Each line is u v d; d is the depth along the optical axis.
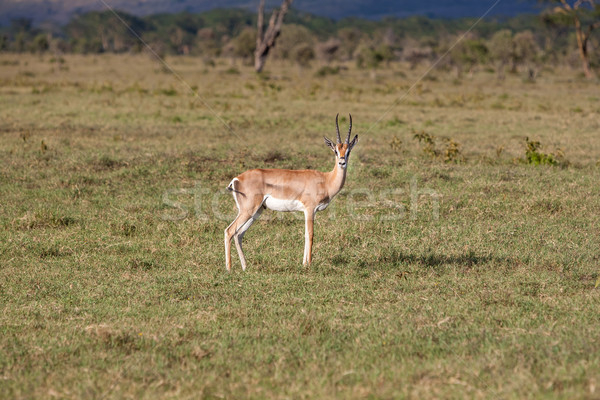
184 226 29.17
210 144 47.88
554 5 177.50
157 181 36.78
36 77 126.94
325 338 17.44
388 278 23.08
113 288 21.75
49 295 21.25
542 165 42.62
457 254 25.34
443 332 17.70
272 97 91.94
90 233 27.95
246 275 23.22
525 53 179.12
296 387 14.42
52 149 44.59
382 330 17.84
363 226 29.23
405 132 59.53
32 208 31.12
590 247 26.03
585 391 13.91
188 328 18.11
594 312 19.38
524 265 24.47
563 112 78.94
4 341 17.30
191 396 14.03
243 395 14.21
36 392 14.47
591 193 34.50
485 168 41.00
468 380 14.80
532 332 17.72
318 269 24.06
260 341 17.25
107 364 15.97
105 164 40.12
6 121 59.25
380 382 14.68
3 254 25.16
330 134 55.94
